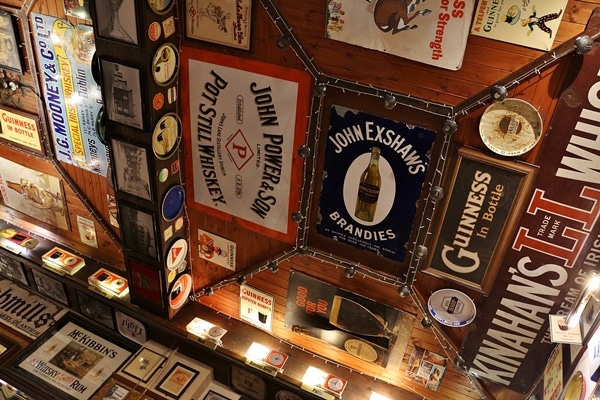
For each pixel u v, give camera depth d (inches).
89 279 211.3
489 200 131.6
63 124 193.5
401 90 131.1
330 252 163.0
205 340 191.2
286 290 182.2
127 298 205.8
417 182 138.3
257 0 137.9
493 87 118.8
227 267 190.4
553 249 130.2
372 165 142.3
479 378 163.5
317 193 155.1
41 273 221.5
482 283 142.9
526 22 112.0
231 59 149.0
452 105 126.6
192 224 187.9
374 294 165.6
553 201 125.2
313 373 180.9
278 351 188.4
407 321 163.6
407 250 148.9
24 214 233.9
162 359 199.0
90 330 218.4
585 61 110.3
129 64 145.3
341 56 134.2
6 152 217.8
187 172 175.6
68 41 173.0
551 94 116.7
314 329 182.5
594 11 105.7
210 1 143.3
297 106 145.4
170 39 149.9
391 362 174.9
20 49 185.0
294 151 152.1
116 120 158.7
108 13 141.2
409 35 123.0
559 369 132.3
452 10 116.0
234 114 156.8
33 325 218.5
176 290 194.7
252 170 162.7
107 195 202.4
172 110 161.5
